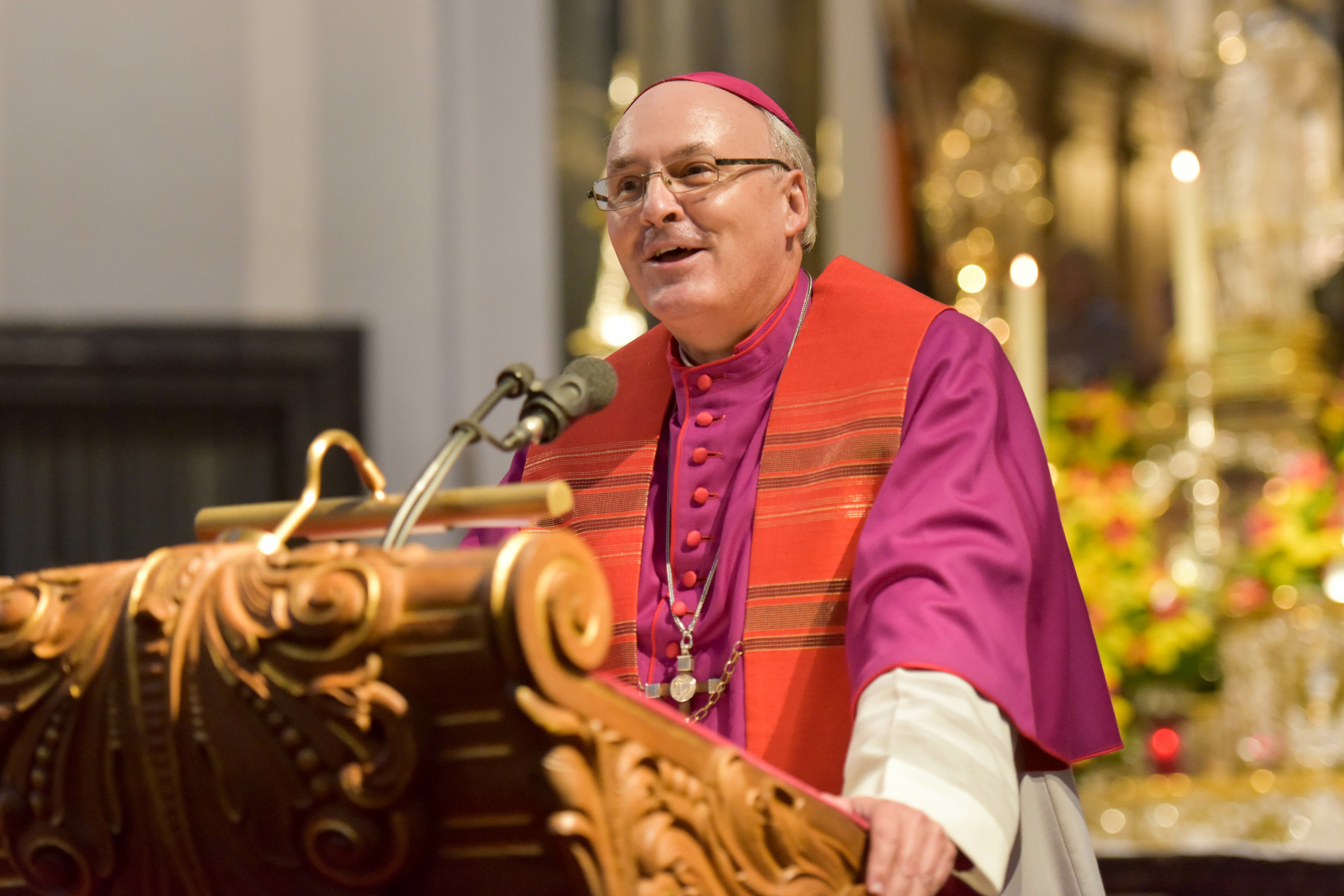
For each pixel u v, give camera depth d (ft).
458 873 13.69
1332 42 63.36
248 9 79.87
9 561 76.54
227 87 79.30
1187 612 44.86
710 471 25.67
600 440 27.43
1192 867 35.83
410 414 77.51
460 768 13.42
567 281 74.90
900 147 76.33
